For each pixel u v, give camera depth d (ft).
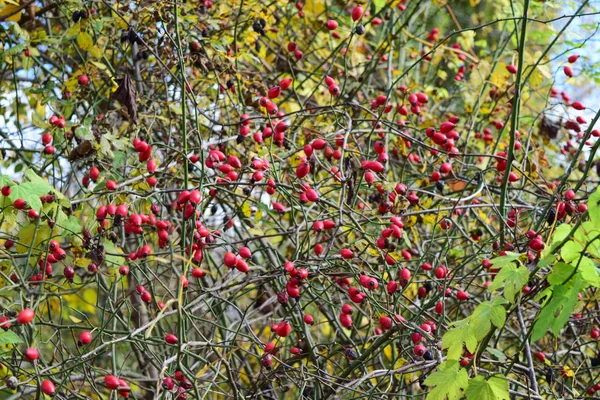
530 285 8.96
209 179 9.74
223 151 11.19
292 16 14.96
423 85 14.74
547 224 9.63
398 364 9.35
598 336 10.48
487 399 6.79
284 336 8.53
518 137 11.21
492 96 13.96
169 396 8.62
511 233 9.23
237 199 11.93
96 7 13.20
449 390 6.86
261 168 9.25
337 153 9.56
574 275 6.64
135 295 12.19
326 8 14.48
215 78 11.11
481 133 14.01
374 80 16.56
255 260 13.30
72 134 10.34
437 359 8.23
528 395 7.50
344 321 9.01
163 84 11.99
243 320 8.86
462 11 20.88
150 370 12.33
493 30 20.57
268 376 8.87
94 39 11.62
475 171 12.41
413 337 8.52
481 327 6.80
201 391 9.92
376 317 9.84
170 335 8.65
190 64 11.02
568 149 13.56
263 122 10.94
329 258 9.07
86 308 16.08
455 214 12.03
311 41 14.56
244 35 12.40
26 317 7.49
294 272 8.51
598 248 6.72
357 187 9.25
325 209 10.12
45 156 10.40
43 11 13.24
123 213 8.74
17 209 9.16
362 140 12.63
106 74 11.16
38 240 9.35
